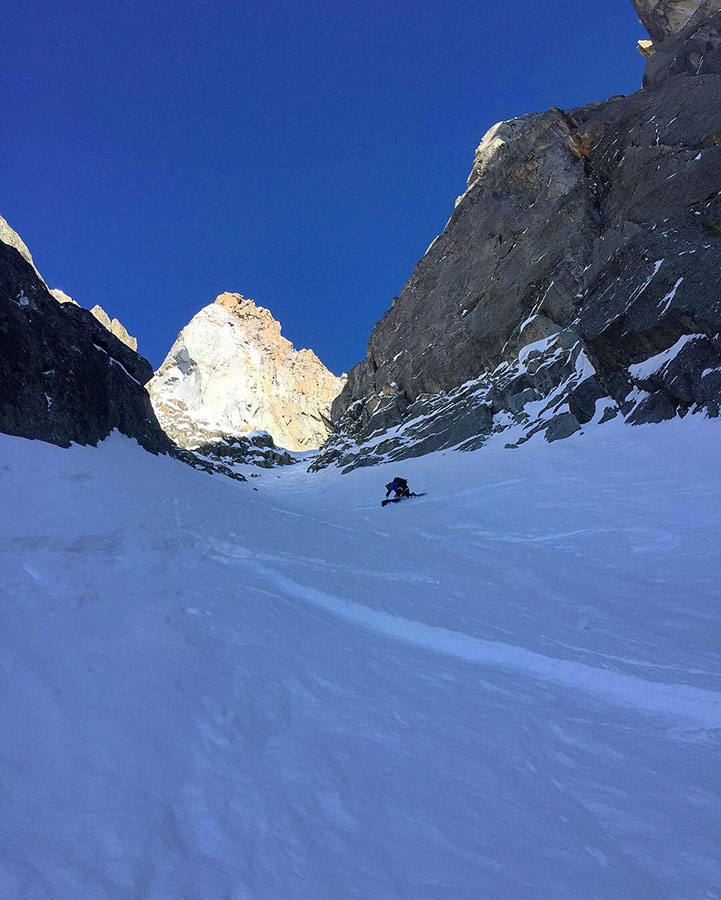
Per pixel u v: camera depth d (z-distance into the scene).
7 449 9.81
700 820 3.16
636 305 21.03
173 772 2.95
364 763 3.38
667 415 19.95
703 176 22.95
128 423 16.17
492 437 28.62
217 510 11.42
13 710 3.13
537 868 2.63
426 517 16.75
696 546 10.59
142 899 2.07
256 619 5.80
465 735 3.95
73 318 17.36
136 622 4.92
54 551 6.46
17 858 2.11
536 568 10.29
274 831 2.62
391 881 2.41
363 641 5.86
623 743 4.09
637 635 6.70
